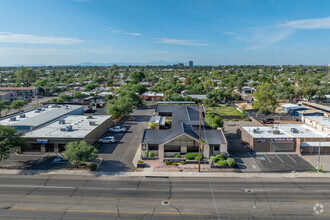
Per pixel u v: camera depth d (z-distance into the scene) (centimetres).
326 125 5731
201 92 13862
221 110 10212
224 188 3606
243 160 4797
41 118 6938
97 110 10406
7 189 3528
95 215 2864
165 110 8812
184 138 4903
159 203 3150
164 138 5150
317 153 5172
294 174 4144
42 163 4562
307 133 5597
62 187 3609
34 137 5084
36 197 3291
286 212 2952
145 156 4862
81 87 19225
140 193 3428
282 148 5219
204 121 6800
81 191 3478
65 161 4653
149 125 7056
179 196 3344
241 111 9825
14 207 3030
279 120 8325
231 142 5828
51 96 14838
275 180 3906
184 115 7700
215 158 4575
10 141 4250
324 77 19850
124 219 2786
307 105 10025
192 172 4209
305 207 3069
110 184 3725
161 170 4291
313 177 4034
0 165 4459
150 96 13038
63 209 2988
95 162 4622
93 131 5738
